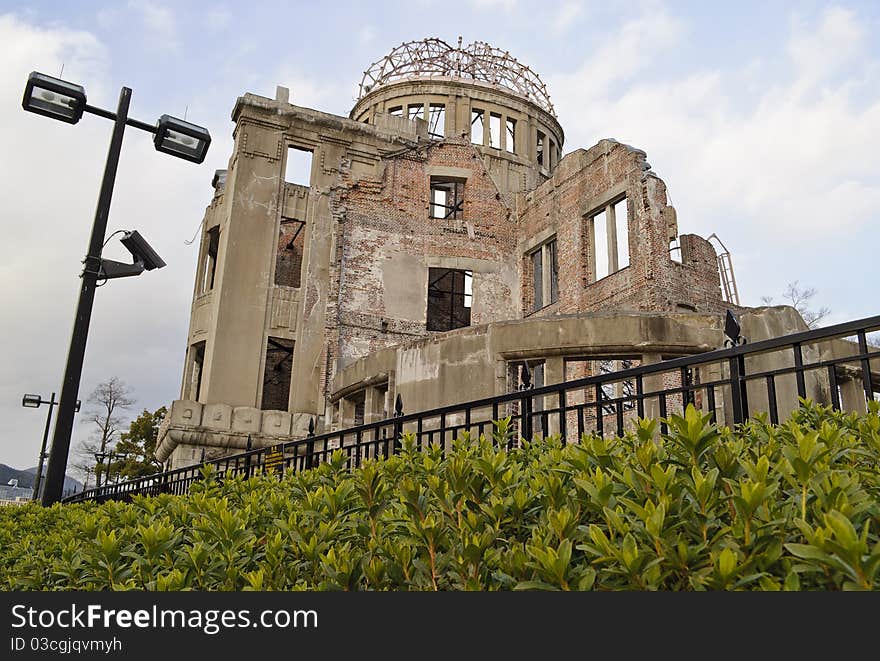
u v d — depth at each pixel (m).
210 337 22.98
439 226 26.23
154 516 3.97
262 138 25.00
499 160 28.59
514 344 11.53
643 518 1.79
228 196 24.48
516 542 2.16
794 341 3.62
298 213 24.97
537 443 4.11
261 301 23.50
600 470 2.22
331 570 2.25
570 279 23.14
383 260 25.16
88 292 9.16
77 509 6.28
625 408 17.44
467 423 5.10
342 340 23.73
